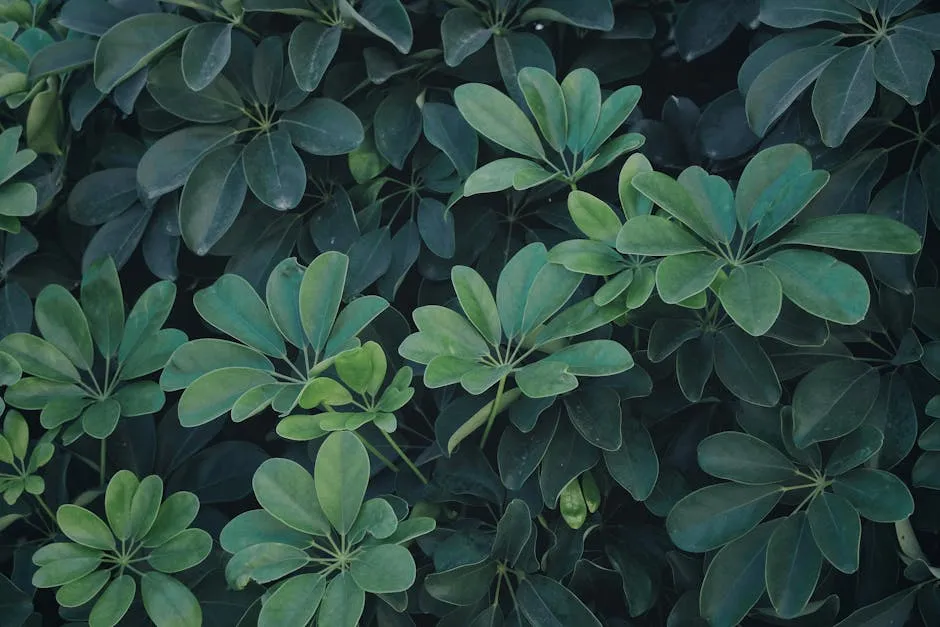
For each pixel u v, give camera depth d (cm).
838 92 120
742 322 110
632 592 123
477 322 118
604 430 119
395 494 128
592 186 131
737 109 130
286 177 127
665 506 125
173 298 128
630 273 116
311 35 127
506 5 130
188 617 118
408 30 126
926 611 120
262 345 122
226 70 131
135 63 128
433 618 131
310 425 117
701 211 116
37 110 132
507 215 133
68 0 139
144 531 120
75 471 135
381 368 118
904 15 125
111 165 137
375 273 128
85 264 133
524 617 121
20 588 129
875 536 123
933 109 125
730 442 120
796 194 113
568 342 122
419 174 134
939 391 123
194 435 133
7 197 129
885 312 125
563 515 124
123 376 126
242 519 118
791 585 117
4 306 135
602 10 127
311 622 117
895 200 125
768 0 125
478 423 121
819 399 120
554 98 122
